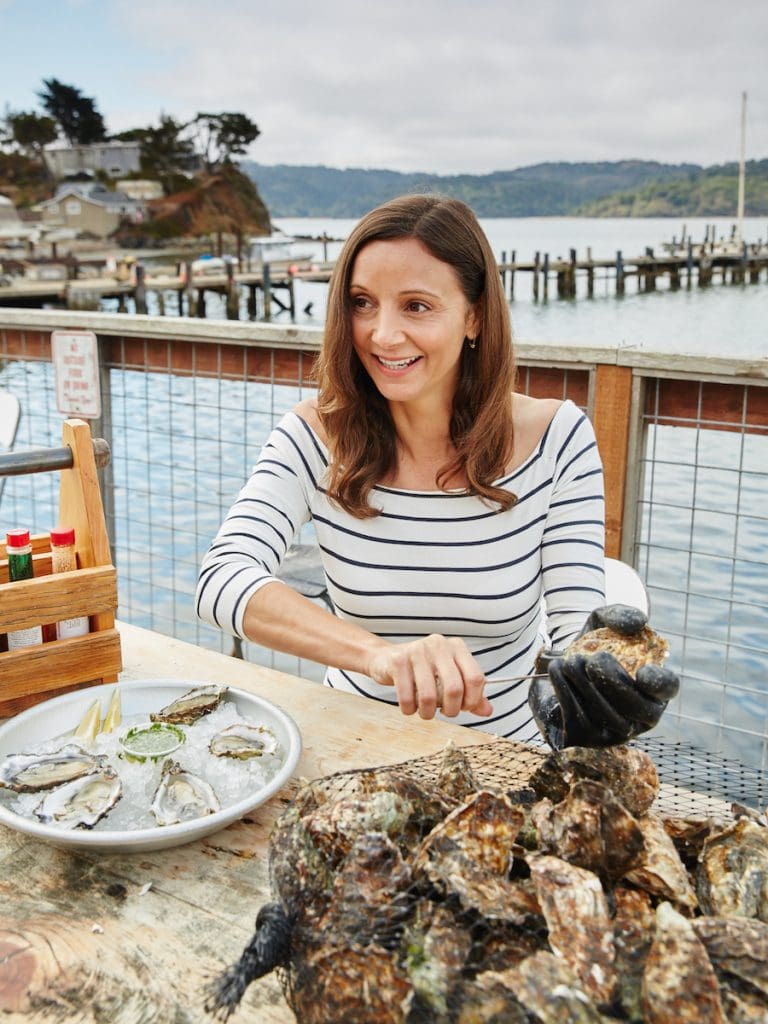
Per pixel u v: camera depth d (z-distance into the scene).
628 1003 0.64
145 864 1.01
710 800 1.03
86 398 3.09
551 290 35.56
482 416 1.58
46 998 0.82
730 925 0.69
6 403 3.06
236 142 75.88
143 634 1.63
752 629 4.52
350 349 1.56
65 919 0.92
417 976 0.65
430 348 1.47
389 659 1.21
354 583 1.67
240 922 0.92
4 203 65.06
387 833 0.81
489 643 1.68
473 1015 0.63
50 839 0.98
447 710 1.13
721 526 5.47
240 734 1.22
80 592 1.36
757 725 3.60
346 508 1.65
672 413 2.34
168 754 1.14
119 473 6.00
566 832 0.78
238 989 0.69
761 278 41.62
